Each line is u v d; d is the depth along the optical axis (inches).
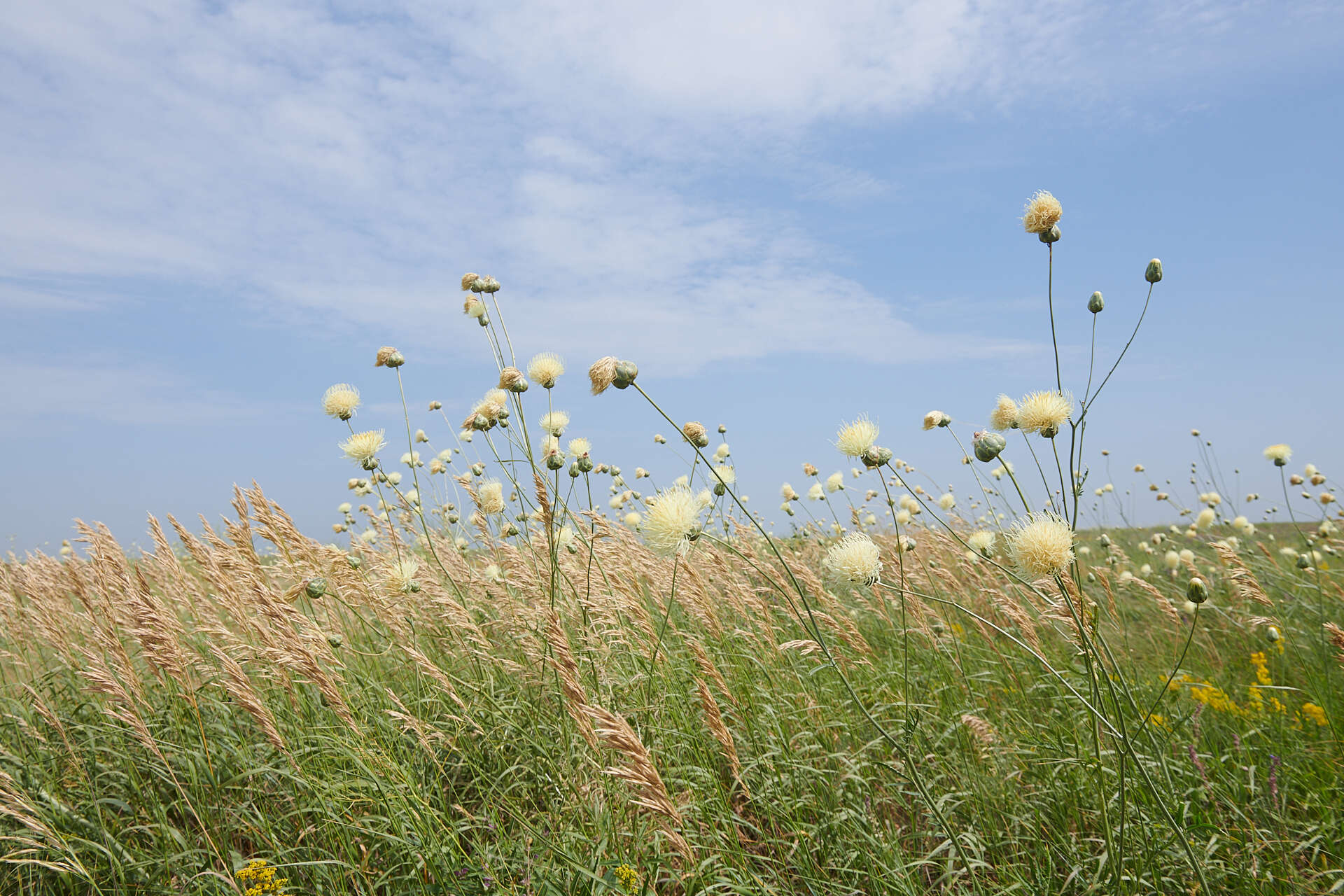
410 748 40.7
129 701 37.8
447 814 36.2
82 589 48.1
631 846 33.6
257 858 36.6
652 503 34.7
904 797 38.9
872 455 33.7
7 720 44.8
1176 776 37.1
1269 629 47.0
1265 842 32.9
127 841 37.5
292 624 39.4
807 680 47.3
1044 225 31.2
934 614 52.4
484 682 46.1
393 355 50.9
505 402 50.0
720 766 40.2
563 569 47.4
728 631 53.2
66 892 35.6
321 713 43.9
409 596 51.9
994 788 37.9
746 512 31.0
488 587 52.2
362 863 34.0
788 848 35.4
